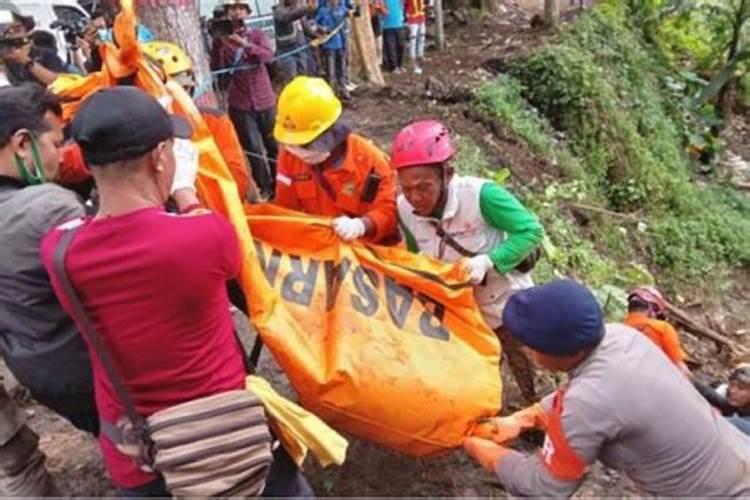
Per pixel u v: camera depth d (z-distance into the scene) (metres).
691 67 14.05
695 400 2.31
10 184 2.38
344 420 2.67
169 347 1.98
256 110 7.02
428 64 12.06
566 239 6.98
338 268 2.82
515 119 9.31
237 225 2.54
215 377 2.08
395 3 11.47
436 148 2.89
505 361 4.22
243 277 2.53
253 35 7.02
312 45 9.42
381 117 9.23
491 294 3.28
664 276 8.39
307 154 2.90
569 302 2.22
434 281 2.88
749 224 10.14
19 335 2.37
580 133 10.09
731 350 6.68
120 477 2.18
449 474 3.36
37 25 8.74
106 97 1.88
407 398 2.65
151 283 1.91
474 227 3.07
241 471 2.04
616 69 11.68
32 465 2.88
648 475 2.30
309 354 2.61
